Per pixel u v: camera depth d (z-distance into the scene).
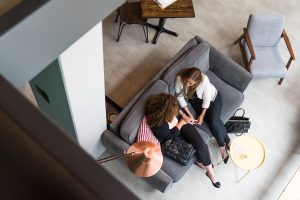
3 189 0.96
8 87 1.12
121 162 4.69
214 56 4.84
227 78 4.92
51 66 2.79
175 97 4.27
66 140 1.01
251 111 5.25
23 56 1.75
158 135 4.25
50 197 0.93
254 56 5.03
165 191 4.18
